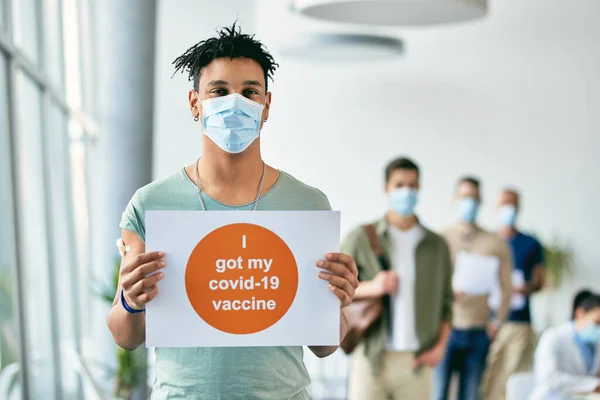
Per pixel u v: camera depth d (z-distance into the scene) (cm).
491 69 1123
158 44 1215
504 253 746
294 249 233
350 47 951
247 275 232
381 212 1132
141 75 878
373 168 1134
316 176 1134
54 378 659
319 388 1041
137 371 734
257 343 232
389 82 1133
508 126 1123
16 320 505
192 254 230
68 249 818
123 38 875
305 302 234
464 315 736
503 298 748
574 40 1113
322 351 251
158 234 230
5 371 479
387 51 972
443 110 1130
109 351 880
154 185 238
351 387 568
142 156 880
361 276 559
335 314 234
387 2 601
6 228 504
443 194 1131
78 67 948
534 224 1120
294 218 233
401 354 557
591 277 1111
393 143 1134
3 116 512
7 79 518
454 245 746
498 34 1122
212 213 231
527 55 1119
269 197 238
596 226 1114
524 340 825
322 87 1133
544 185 1120
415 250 559
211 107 227
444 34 1127
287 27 1140
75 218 853
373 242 558
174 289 230
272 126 1133
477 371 741
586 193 1115
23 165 535
